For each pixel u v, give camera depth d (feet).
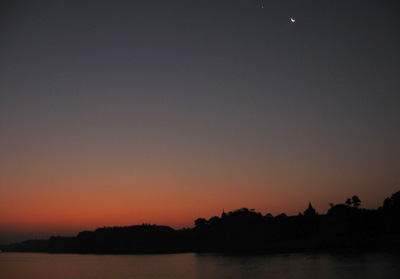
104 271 504.43
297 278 316.19
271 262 499.10
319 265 408.26
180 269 486.38
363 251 549.95
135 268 532.73
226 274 388.16
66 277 440.45
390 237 615.16
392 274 300.40
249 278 339.36
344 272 330.34
